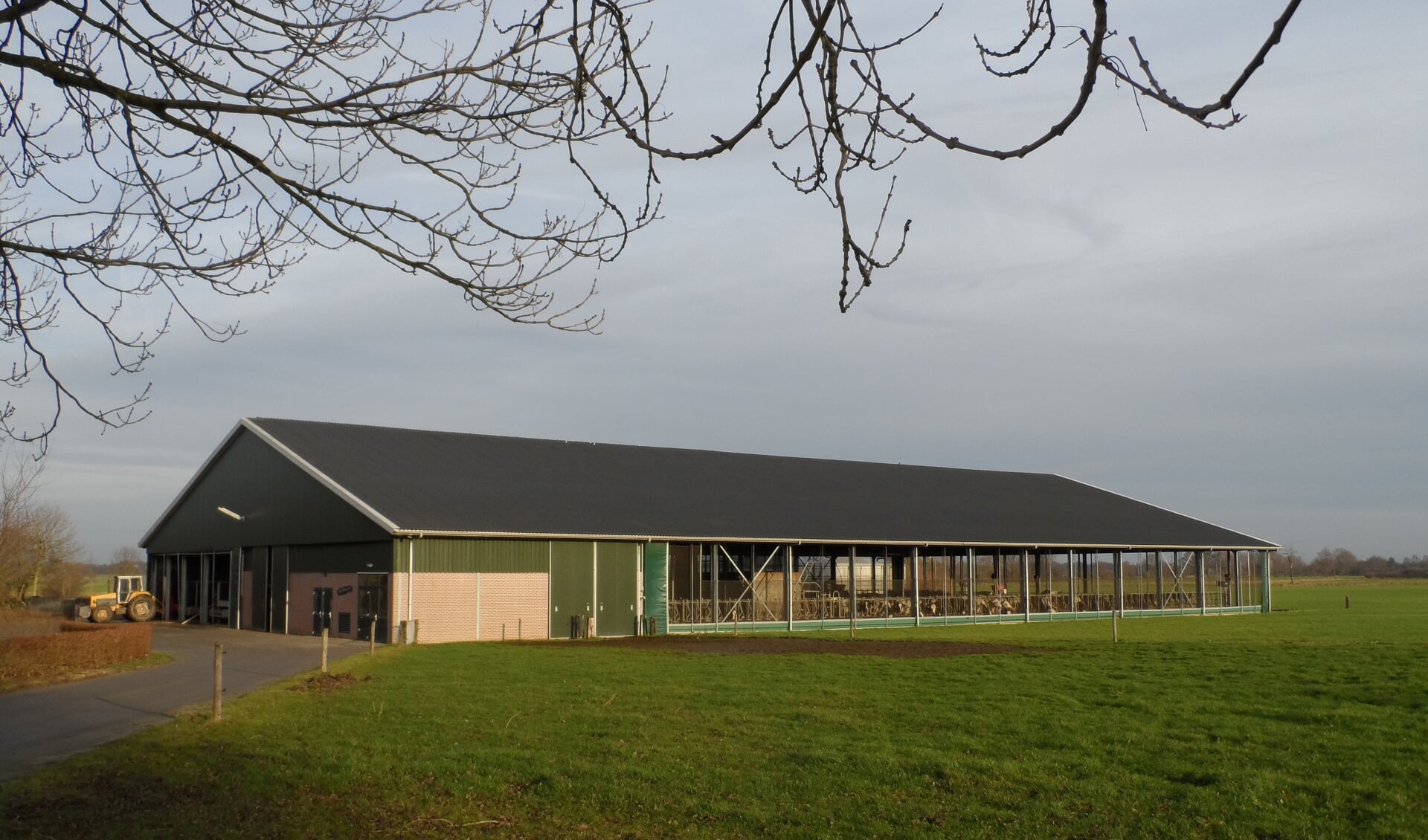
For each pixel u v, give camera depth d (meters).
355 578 32.97
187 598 45.06
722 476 45.53
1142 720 15.39
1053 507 52.25
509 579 33.06
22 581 49.72
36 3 5.62
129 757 12.66
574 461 43.00
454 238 6.29
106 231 6.59
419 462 38.12
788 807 10.59
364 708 16.53
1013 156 3.75
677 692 18.58
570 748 13.30
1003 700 17.59
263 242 6.52
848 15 3.99
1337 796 10.91
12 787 11.21
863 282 4.34
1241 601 53.78
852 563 39.66
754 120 4.43
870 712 16.19
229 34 6.07
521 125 6.02
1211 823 10.08
